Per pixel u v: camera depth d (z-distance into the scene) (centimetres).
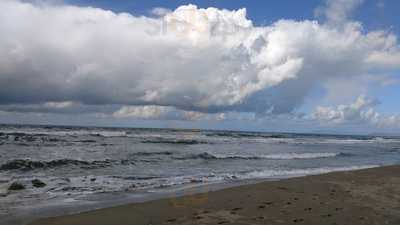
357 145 5544
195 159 2195
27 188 1059
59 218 736
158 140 3944
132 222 719
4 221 705
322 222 737
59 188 1084
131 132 5834
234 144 4109
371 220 770
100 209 817
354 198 1011
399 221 773
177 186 1191
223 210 825
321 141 6562
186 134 6231
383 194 1098
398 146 5719
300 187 1167
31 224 690
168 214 784
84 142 3122
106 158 1981
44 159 1759
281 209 842
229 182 1320
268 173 1658
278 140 5884
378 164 2388
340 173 1551
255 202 920
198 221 727
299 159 2548
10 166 1489
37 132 4247
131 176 1402
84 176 1345
